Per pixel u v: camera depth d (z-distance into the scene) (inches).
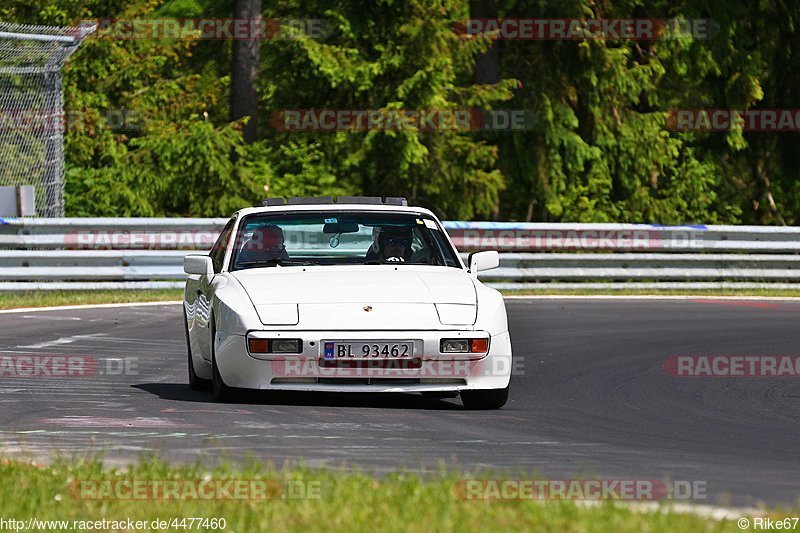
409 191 3978.8
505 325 1256.2
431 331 1206.3
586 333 2119.8
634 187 4303.6
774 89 4677.7
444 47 3796.8
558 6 3927.2
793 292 3115.2
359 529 677.3
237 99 3865.7
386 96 3809.1
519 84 3914.9
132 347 1822.1
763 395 1487.5
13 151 2997.0
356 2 3789.4
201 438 1040.2
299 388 1201.4
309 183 3789.4
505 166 4114.2
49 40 2672.2
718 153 4697.3
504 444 1047.6
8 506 747.4
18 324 2106.3
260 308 1221.7
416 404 1301.7
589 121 4254.4
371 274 1309.1
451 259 1393.9
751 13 4500.5
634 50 4362.7
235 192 3705.7
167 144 3676.2
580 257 3019.2
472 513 707.4
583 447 1045.2
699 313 2503.7
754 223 4830.2
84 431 1074.7
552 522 687.1
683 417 1294.3
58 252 2659.9
